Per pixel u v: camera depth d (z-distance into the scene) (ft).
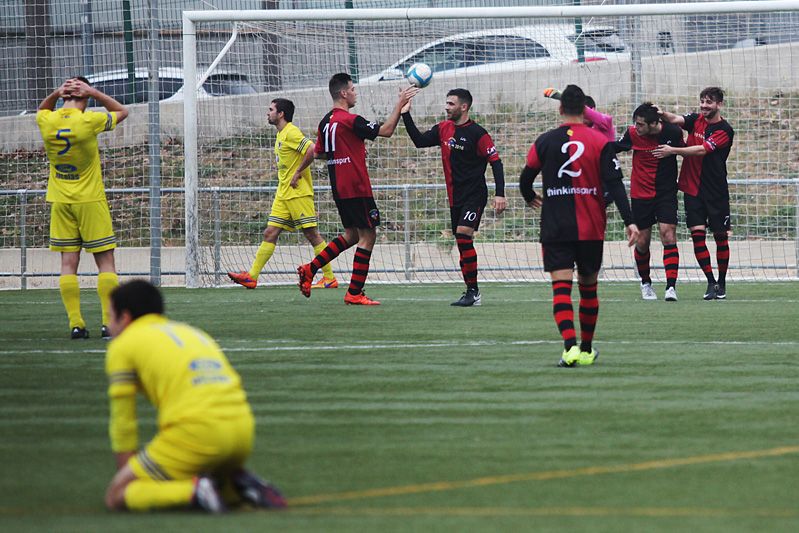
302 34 209.26
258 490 48.49
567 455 60.85
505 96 220.64
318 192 223.71
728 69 228.22
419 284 185.26
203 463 47.37
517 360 96.17
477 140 139.64
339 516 47.75
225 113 217.56
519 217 213.25
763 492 52.21
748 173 226.79
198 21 177.68
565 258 90.94
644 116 143.54
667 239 148.05
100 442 64.95
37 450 62.75
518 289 172.24
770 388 81.87
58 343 108.88
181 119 238.48
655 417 71.31
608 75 217.15
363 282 146.20
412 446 63.46
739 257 194.39
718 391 80.69
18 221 244.83
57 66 230.68
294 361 96.22
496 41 220.02
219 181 215.10
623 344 105.91
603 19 216.13
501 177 139.13
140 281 51.01
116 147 238.07
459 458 60.29
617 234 205.46
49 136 105.60
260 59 220.02
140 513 47.65
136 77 236.22
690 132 150.61
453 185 142.20
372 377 87.71
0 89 233.76
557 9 173.37
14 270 206.90
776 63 227.81
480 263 197.06
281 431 67.82
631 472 56.65
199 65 215.51
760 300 148.97
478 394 80.18
